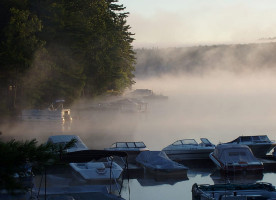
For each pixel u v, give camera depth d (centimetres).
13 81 5288
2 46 5103
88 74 6669
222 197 1630
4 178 825
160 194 2045
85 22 6062
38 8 5641
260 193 1794
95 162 2280
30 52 5094
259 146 2919
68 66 5869
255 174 2433
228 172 2416
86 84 6744
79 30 5925
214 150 2648
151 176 2397
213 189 1833
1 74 5169
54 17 5603
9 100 5338
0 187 821
